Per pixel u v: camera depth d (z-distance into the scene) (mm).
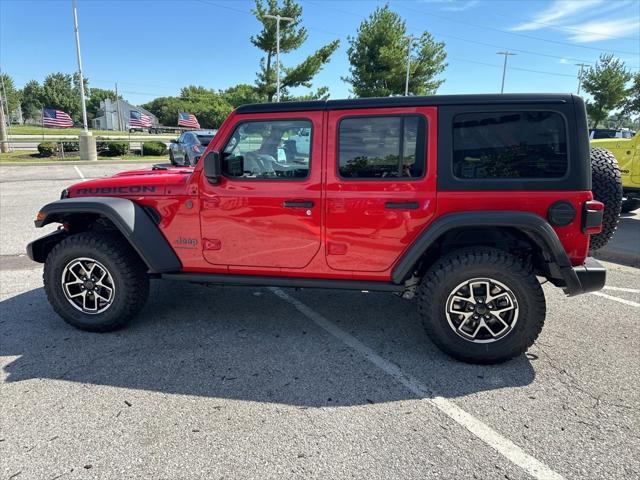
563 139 3061
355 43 33500
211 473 2219
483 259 3102
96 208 3604
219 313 4230
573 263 3191
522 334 3154
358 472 2227
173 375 3131
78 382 3035
